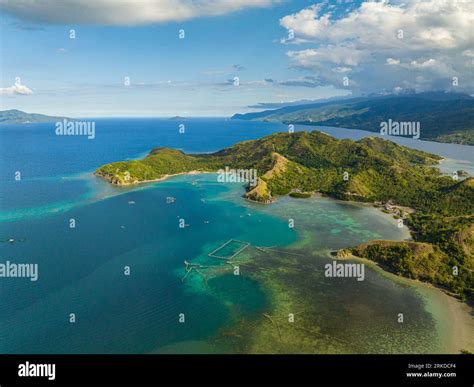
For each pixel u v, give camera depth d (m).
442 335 84.25
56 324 86.88
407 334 84.44
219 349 78.88
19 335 82.88
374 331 85.44
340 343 81.00
